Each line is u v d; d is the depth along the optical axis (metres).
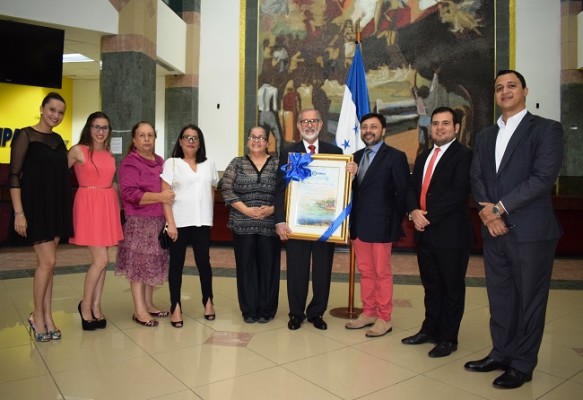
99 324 3.34
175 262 3.43
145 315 3.47
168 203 3.31
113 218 3.26
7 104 10.27
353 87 4.88
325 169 3.33
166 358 2.76
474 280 5.42
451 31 9.68
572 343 3.18
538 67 9.52
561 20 9.47
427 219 2.91
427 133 9.76
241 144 10.37
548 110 9.51
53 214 2.89
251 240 3.53
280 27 10.23
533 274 2.45
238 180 3.52
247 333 3.28
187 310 3.90
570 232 7.22
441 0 9.70
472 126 9.63
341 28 9.99
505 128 2.58
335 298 4.45
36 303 3.03
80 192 3.18
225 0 10.47
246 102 10.35
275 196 3.44
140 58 8.16
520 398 2.29
